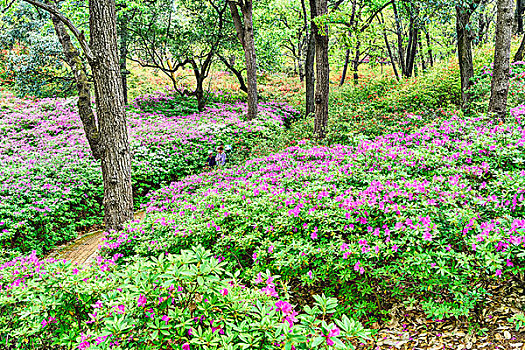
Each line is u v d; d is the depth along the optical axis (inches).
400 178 199.6
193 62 818.8
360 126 462.3
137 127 627.2
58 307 123.6
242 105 852.6
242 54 831.7
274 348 84.8
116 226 280.7
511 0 294.5
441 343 118.7
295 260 143.3
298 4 1058.7
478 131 243.1
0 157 468.8
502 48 303.9
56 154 470.3
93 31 262.2
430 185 169.0
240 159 501.4
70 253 298.0
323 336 82.5
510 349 107.7
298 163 301.7
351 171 222.7
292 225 168.9
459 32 438.0
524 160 178.2
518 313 119.9
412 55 807.1
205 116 737.0
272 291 103.4
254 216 186.7
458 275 126.6
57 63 733.9
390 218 146.8
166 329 97.0
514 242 114.0
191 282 99.2
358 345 127.6
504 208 138.6
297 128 573.0
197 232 193.2
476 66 550.0
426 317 133.1
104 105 269.9
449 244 135.0
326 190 193.6
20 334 113.7
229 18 810.8
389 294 145.5
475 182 177.0
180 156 520.4
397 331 130.1
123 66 815.1
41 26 753.6
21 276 145.6
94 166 437.4
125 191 282.4
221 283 99.0
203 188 328.2
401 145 267.3
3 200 320.5
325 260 148.1
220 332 92.7
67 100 759.1
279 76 1326.3
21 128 615.8
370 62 1065.5
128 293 102.7
